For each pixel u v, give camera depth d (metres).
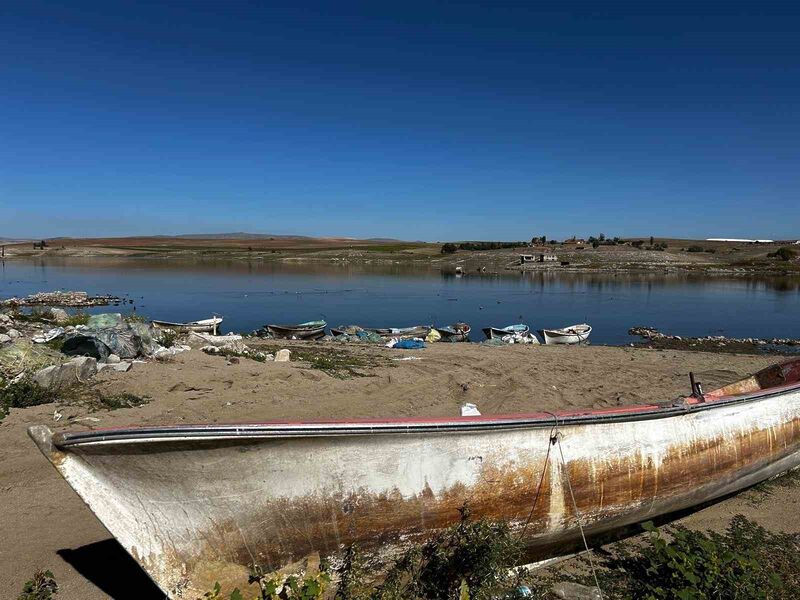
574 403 10.82
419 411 9.73
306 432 3.82
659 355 17.23
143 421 7.74
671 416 5.75
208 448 3.62
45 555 4.80
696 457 5.91
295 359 12.73
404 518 4.25
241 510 3.81
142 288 47.38
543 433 4.82
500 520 4.62
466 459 4.44
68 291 40.84
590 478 5.07
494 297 43.66
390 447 4.14
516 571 4.77
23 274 63.69
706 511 6.57
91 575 4.52
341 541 4.10
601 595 4.75
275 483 3.85
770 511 6.59
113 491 3.52
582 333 23.20
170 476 3.62
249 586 3.92
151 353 11.26
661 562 4.98
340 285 53.91
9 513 5.46
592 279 64.44
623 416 5.31
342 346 16.94
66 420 7.51
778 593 4.80
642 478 5.43
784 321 31.11
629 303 39.88
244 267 85.69
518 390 11.48
